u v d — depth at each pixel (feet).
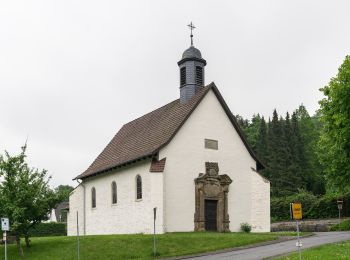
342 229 129.80
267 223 115.44
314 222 151.53
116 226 120.06
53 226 177.68
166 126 114.32
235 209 113.80
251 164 118.83
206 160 111.45
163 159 105.09
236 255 68.23
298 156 249.96
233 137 116.78
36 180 85.40
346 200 164.25
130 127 142.72
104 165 129.80
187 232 103.40
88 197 137.08
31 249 84.99
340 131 98.27
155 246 81.41
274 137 248.73
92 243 84.58
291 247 72.74
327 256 56.75
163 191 103.09
